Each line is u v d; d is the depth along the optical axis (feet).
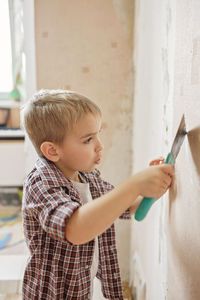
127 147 4.84
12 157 7.27
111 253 3.01
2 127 7.89
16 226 6.93
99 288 4.52
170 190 2.48
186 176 2.08
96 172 3.15
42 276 2.59
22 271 5.06
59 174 2.47
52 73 4.53
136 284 4.36
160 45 2.95
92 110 2.48
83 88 4.61
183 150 2.15
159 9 3.00
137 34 4.29
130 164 4.89
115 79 4.63
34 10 4.34
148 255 3.56
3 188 7.80
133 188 1.93
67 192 2.44
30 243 2.61
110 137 4.80
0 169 7.30
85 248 2.65
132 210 2.86
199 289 1.83
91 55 4.53
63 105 2.44
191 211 1.97
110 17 4.45
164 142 2.79
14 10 7.26
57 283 2.55
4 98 7.94
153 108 3.30
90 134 2.44
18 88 7.82
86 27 4.45
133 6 4.43
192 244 1.95
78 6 4.38
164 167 2.02
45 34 4.42
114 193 1.92
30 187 2.37
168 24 2.64
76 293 2.59
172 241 2.44
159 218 2.96
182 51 2.16
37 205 2.20
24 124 2.69
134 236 4.60
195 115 1.86
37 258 2.60
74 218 1.94
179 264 2.24
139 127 4.21
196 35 1.86
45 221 2.05
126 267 5.05
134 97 4.62
